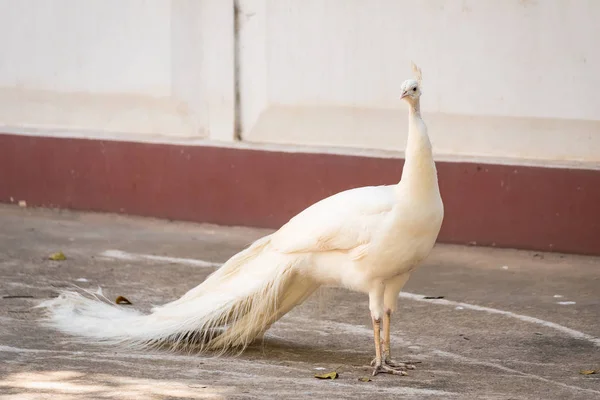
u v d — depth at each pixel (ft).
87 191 71.87
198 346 41.47
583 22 59.52
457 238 62.59
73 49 72.49
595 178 59.21
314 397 34.94
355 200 38.04
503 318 47.75
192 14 68.69
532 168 60.44
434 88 63.10
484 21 61.52
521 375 38.86
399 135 64.28
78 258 58.44
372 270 38.04
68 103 73.31
